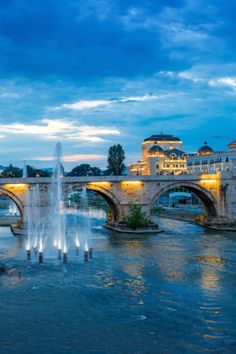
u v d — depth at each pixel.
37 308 46.19
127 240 91.00
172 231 107.12
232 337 39.34
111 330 40.81
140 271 61.72
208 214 121.75
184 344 38.06
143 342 38.44
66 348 37.34
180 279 57.34
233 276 58.88
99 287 53.47
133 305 47.09
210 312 44.97
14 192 102.56
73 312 45.09
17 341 38.59
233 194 116.56
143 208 111.00
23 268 63.25
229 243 86.88
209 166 193.62
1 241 88.62
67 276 58.59
